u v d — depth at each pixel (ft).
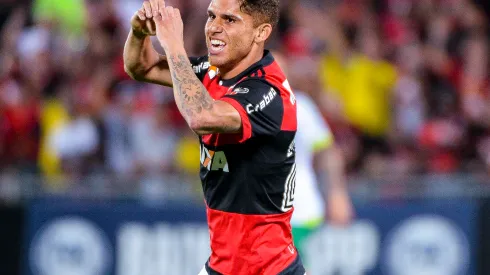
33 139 96.99
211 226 49.11
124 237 88.53
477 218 94.02
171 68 44.88
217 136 46.65
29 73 101.76
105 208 88.48
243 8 46.44
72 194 88.58
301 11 113.50
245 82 46.39
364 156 104.88
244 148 46.44
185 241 89.35
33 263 87.56
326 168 76.59
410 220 92.79
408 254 92.53
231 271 48.75
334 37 113.29
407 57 116.57
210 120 43.47
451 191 94.17
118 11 110.32
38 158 96.07
